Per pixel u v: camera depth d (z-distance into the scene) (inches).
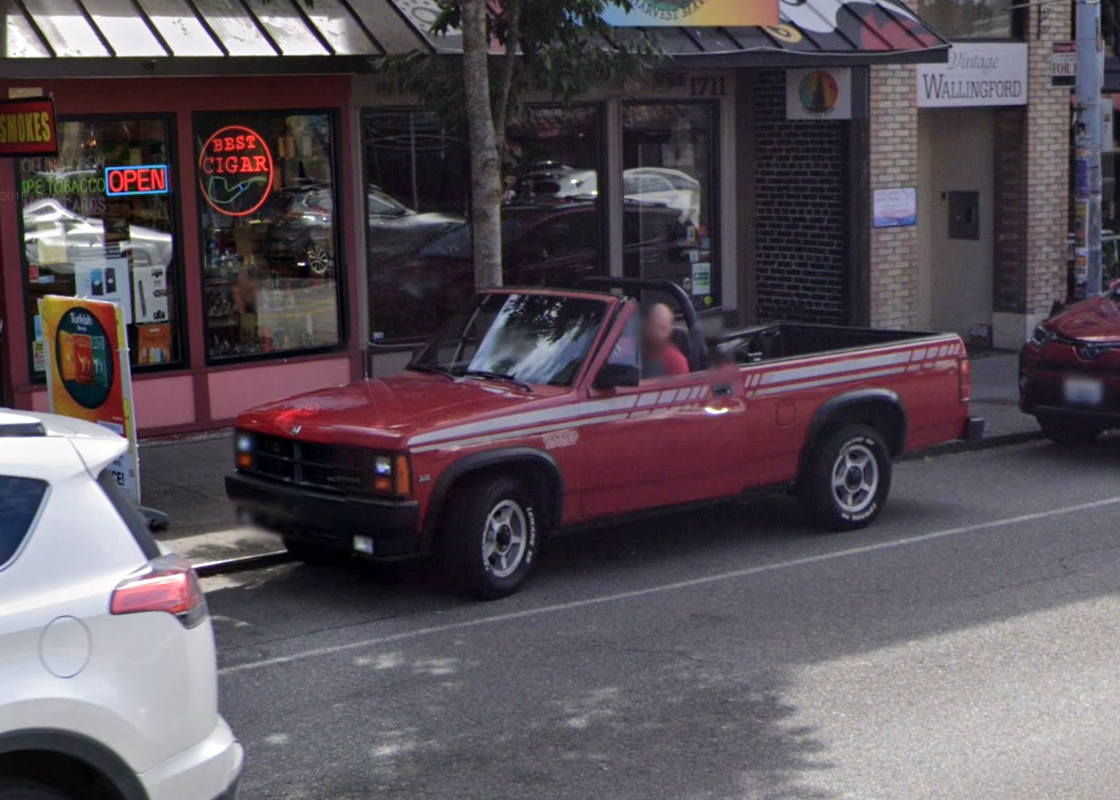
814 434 390.6
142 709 176.7
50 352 395.2
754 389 377.4
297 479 338.3
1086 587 343.6
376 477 321.4
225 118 517.3
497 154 446.6
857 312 659.4
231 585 359.9
